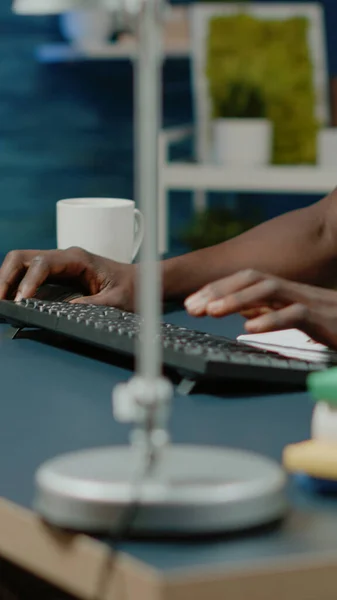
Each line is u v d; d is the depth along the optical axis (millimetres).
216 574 580
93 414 963
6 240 4957
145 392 644
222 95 4133
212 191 4895
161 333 1158
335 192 1741
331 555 609
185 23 4496
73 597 780
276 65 4129
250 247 1666
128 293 1452
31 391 1060
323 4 4758
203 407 985
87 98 4930
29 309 1327
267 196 4914
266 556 604
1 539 712
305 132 4082
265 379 1043
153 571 578
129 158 4992
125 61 4906
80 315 1261
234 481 652
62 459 694
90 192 4984
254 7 4172
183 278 1602
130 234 1756
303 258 1668
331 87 4141
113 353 1254
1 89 4859
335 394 742
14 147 4910
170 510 625
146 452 653
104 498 630
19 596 812
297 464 737
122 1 636
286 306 1163
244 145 3875
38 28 4816
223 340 1151
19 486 744
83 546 626
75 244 1710
